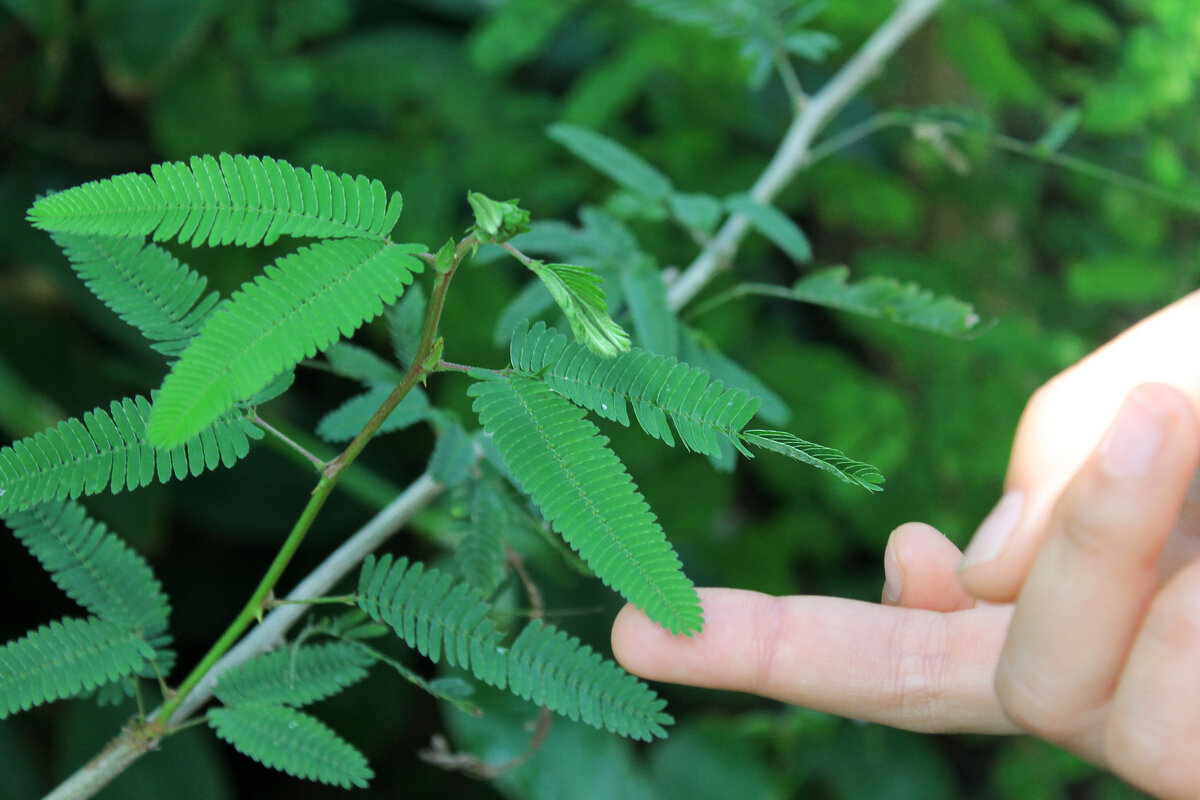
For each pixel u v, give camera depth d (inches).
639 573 12.8
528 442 12.9
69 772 19.2
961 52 27.4
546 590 21.2
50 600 25.0
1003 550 14.5
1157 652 13.1
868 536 28.5
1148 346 14.9
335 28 28.6
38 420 20.4
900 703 14.3
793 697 14.3
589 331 12.4
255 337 12.2
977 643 14.3
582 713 13.7
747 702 26.6
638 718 13.7
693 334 16.3
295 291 12.3
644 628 14.1
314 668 14.1
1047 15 33.0
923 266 31.1
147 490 22.7
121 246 13.8
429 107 28.0
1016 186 33.6
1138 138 35.6
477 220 12.4
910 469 28.3
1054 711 13.5
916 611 14.6
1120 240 36.1
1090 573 13.1
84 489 13.2
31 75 27.1
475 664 13.8
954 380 28.7
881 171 31.0
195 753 19.9
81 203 12.6
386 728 25.3
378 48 28.6
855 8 27.0
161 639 14.1
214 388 12.1
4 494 13.1
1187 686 13.1
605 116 26.4
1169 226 35.3
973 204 32.7
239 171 12.6
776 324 31.1
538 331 13.1
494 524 15.3
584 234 16.1
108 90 28.4
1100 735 13.6
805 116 17.9
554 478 12.8
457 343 25.0
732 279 29.0
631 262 16.1
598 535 12.8
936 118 17.5
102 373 25.2
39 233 25.0
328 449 25.9
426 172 27.2
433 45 29.1
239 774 28.3
